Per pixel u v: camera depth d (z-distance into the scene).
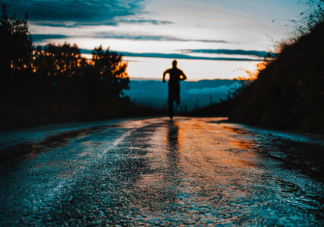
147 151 4.62
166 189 2.66
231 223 1.92
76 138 6.17
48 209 2.17
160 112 23.88
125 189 2.66
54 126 9.14
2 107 11.20
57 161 3.88
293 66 9.02
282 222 1.93
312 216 2.04
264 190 2.63
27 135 6.70
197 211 2.13
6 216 2.04
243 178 3.03
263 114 9.34
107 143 5.46
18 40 13.61
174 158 4.07
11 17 13.77
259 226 1.88
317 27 9.05
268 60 12.12
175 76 13.62
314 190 2.62
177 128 8.43
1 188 2.69
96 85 17.48
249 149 4.78
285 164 3.67
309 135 6.54
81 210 2.15
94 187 2.73
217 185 2.79
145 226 1.88
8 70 13.26
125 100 21.80
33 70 14.55
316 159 3.98
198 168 3.47
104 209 2.17
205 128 8.46
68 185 2.79
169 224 1.91
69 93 16.27
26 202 2.32
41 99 13.26
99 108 16.23
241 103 12.93
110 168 3.48
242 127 8.80
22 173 3.24
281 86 9.34
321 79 7.40
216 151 4.61
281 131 7.48
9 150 4.71
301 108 7.86
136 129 8.11
